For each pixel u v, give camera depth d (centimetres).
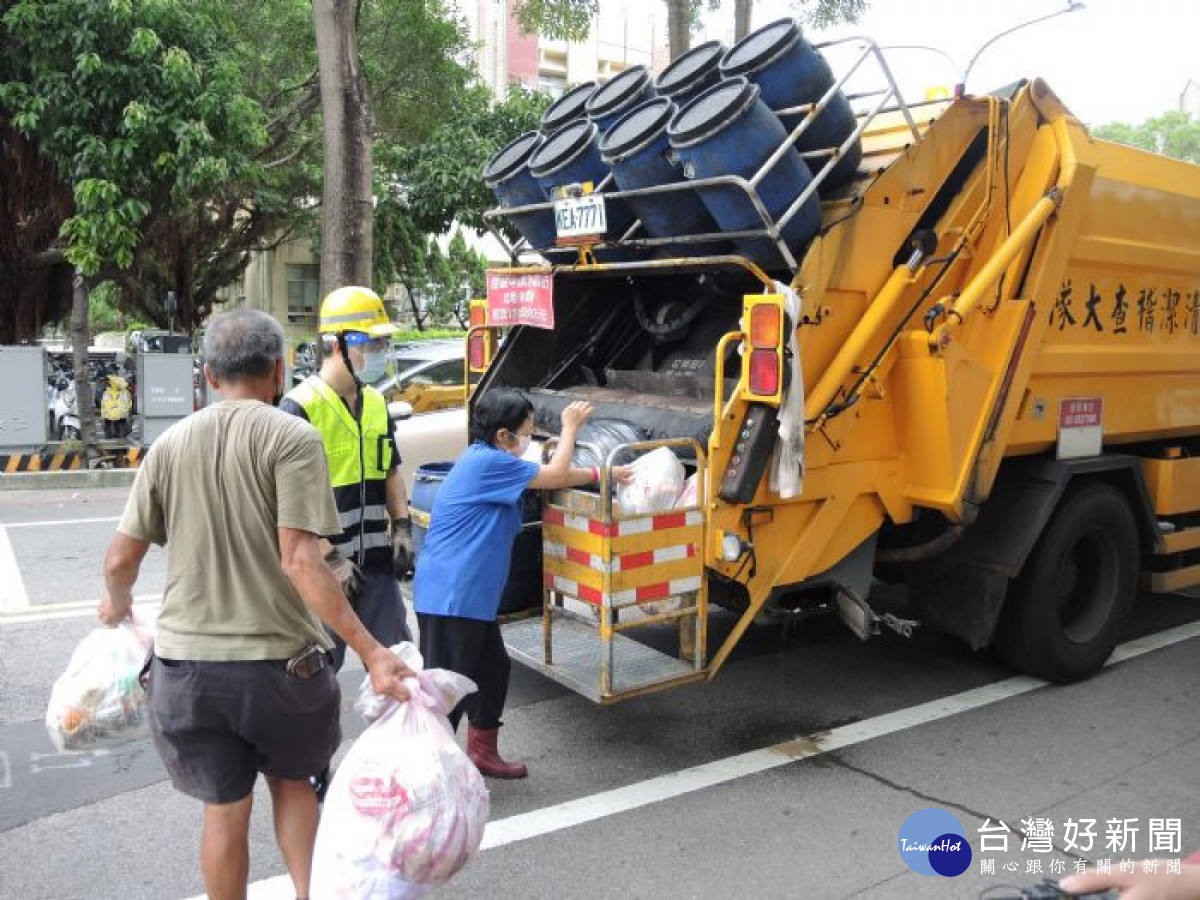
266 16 1662
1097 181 490
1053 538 488
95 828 356
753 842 351
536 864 335
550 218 500
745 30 1248
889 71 407
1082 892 148
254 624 259
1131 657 554
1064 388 499
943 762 416
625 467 381
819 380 407
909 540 477
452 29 1608
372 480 373
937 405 429
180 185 1049
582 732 444
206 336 276
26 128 1021
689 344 518
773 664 532
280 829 288
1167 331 561
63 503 991
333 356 366
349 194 947
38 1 998
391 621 380
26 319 1361
